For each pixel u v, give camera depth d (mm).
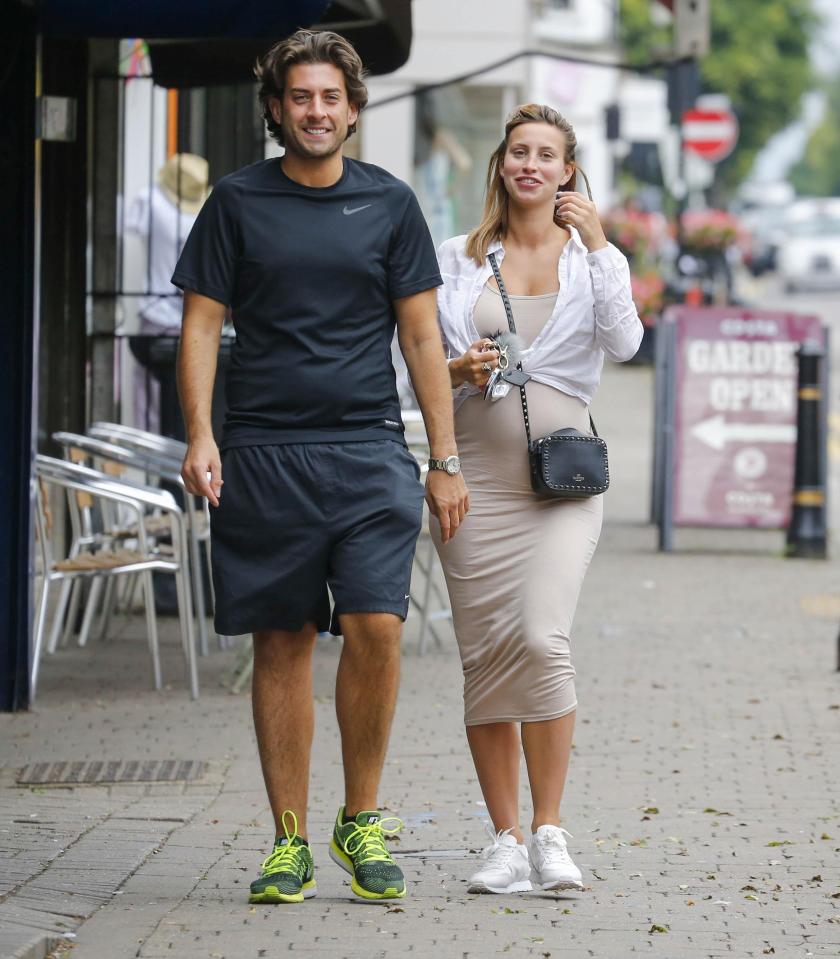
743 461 31188
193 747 16641
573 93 73938
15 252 17375
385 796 14953
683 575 28641
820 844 13430
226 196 11117
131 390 25406
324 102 10984
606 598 26156
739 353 31094
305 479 11086
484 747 12109
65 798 14883
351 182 11234
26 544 17891
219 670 20422
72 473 20312
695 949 10750
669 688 19672
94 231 24094
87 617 21891
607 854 13125
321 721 17953
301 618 11250
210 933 10875
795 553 30859
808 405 30750
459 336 12008
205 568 23953
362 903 11625
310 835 13680
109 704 18500
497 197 12133
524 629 11773
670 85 43938
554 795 11953
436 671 20672
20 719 17734
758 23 143500
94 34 17094
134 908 11453
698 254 71750
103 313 24062
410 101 46750
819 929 11242
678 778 15594
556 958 10492
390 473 11219
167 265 25234
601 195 81000
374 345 11250
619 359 12000
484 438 11938
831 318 87750
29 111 17234
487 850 12102
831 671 20828
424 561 27000
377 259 11148
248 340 11180
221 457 11250
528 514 11914
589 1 74875
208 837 13562
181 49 23047
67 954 10484
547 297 11961
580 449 11773
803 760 16312
